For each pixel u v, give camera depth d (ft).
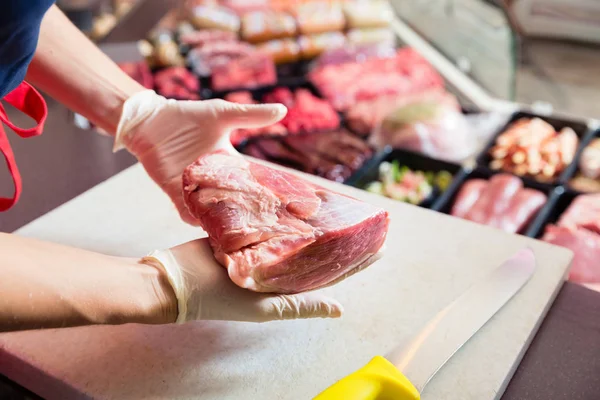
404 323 3.95
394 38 9.89
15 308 2.80
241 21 9.87
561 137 7.66
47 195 5.48
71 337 3.82
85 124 6.81
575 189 6.81
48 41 4.18
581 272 5.69
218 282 3.35
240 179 3.56
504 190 6.72
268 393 3.50
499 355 3.64
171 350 3.75
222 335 3.86
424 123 7.60
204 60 9.30
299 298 3.51
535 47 14.35
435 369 3.42
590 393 3.51
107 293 3.07
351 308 4.06
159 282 3.29
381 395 3.18
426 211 4.95
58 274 2.96
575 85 12.72
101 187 5.32
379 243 3.68
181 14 10.00
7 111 6.55
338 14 9.92
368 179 7.29
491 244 4.58
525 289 4.11
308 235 3.26
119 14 7.82
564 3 13.99
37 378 3.66
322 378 3.59
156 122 4.40
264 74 9.27
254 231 3.28
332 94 8.64
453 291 4.18
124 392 3.49
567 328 3.94
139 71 8.20
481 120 8.23
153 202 5.14
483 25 8.37
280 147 7.57
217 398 3.47
